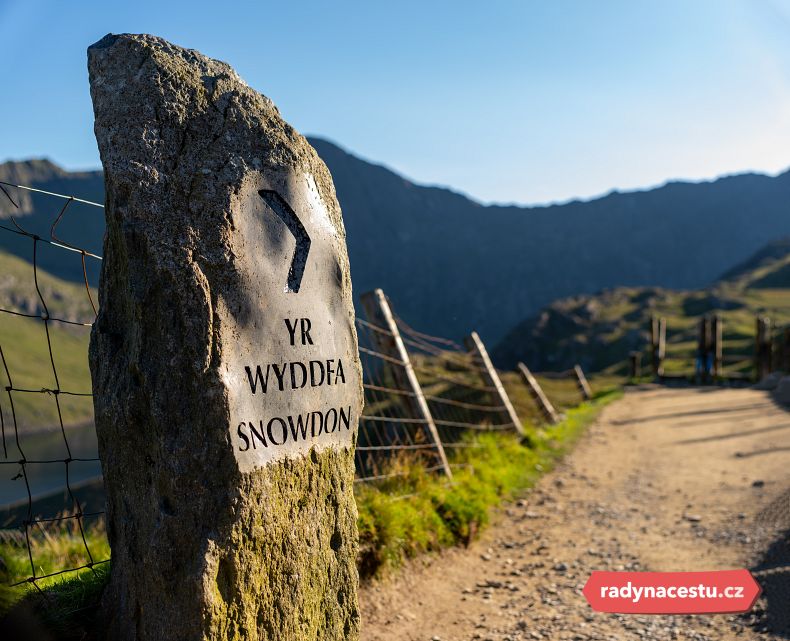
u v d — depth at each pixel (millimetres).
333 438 3869
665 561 6492
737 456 11195
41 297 3139
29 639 3195
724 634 4855
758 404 18141
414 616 5320
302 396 3639
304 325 3691
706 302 100000
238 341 3289
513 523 8008
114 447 3203
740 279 123438
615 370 64438
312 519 3656
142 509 3127
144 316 3080
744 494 8641
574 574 6309
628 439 14219
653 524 7805
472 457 9562
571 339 98938
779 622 4805
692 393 24328
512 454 10594
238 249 3336
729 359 44875
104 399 3191
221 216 3283
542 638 5012
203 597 2990
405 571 5945
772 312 89500
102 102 3203
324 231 3904
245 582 3203
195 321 3125
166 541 3025
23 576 4320
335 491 3846
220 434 3145
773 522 7238
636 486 9797
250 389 3324
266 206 3531
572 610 5504
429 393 11328
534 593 5910
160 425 3047
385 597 5496
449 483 7746
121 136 3141
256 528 3266
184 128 3293
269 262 3504
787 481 8922
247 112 3561
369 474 7211
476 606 5613
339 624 3807
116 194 3123
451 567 6371
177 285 3107
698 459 11359
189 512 3061
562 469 10992
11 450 61438
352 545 3945
